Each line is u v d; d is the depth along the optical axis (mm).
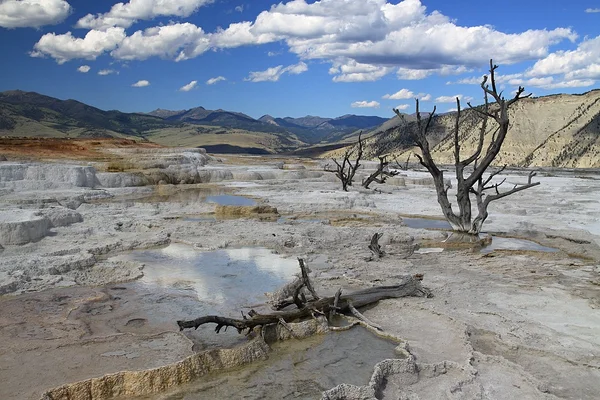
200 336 8039
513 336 7855
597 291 10211
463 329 8078
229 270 11930
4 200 19141
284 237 15141
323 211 21453
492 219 19594
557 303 9445
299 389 6430
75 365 6863
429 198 26422
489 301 9594
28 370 6684
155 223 17453
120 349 7434
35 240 13438
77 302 9414
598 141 95500
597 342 7648
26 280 10445
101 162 34594
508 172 52281
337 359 7324
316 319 8430
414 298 9820
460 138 111000
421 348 7574
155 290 10344
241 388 6449
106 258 12867
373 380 6371
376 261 12859
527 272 11789
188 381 6598
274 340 7957
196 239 15102
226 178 36344
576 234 16328
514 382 6477
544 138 105125
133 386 6277
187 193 28719
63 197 20891
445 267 12297
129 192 27594
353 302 9266
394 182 34125
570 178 42312
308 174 38969
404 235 15734
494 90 15516
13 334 7879
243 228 16734
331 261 12727
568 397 6125
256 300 9797
